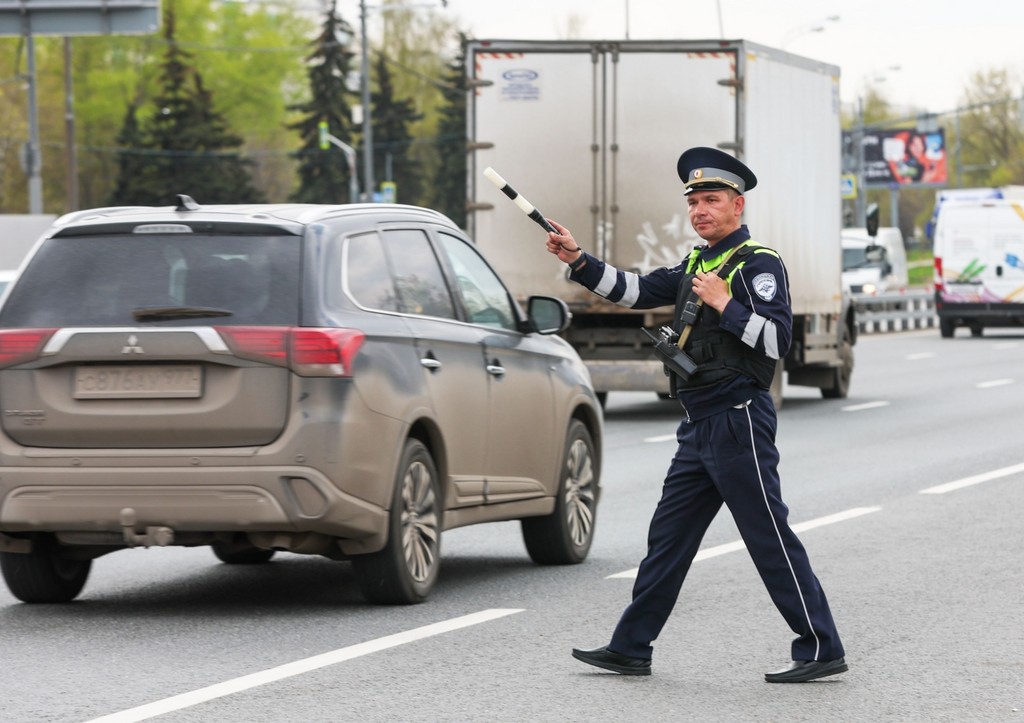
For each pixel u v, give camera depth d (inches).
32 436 799.1
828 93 2223.2
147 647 746.8
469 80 1923.0
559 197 1916.8
